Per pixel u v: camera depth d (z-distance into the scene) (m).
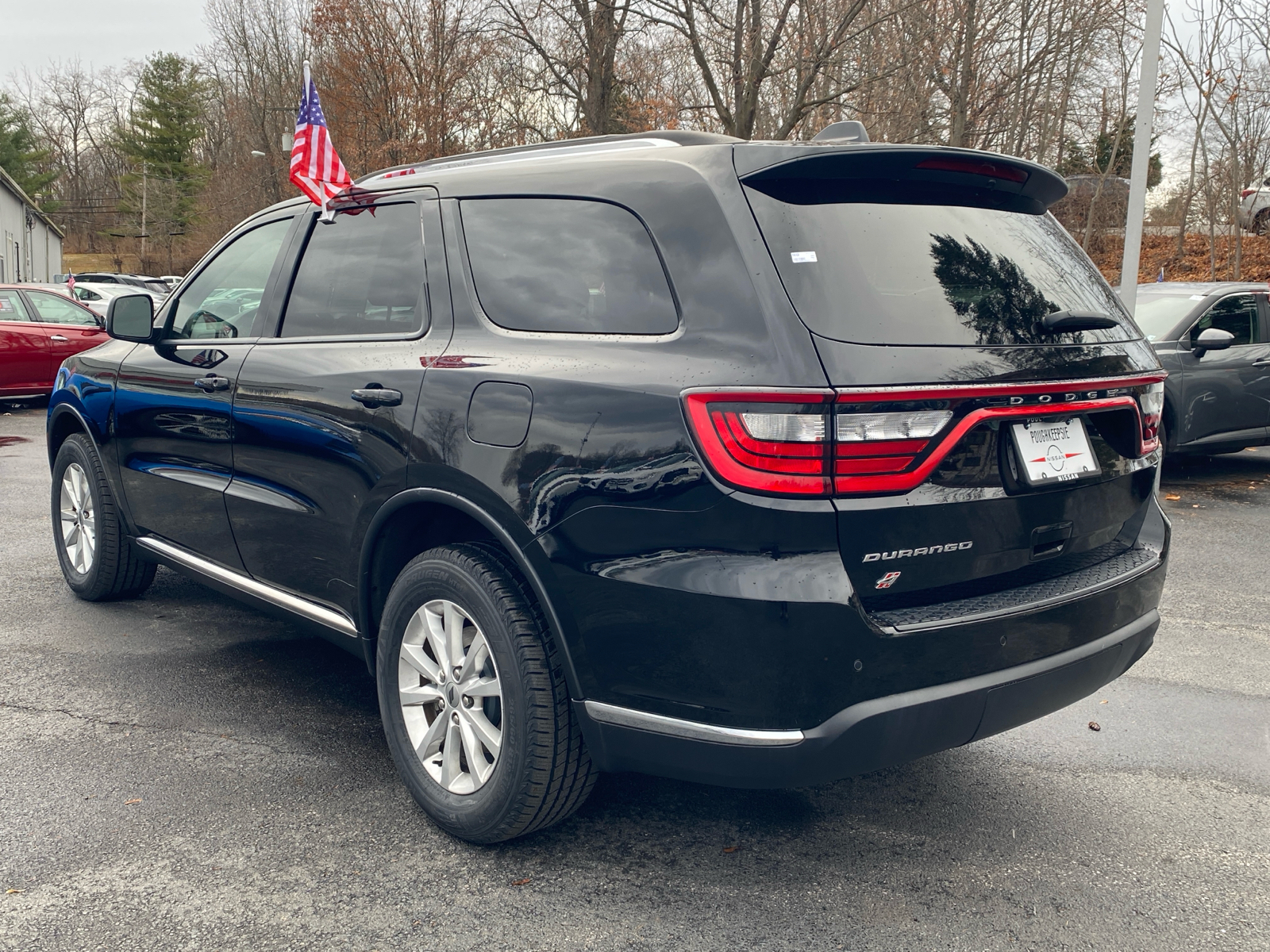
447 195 3.01
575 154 2.80
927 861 2.70
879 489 2.12
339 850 2.68
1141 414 2.75
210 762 3.18
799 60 20.22
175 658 4.11
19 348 12.66
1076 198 29.33
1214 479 9.02
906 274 2.34
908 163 2.45
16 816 2.81
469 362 2.66
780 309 2.16
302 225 3.57
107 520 4.54
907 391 2.12
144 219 75.56
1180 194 27.11
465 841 2.72
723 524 2.12
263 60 58.66
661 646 2.22
